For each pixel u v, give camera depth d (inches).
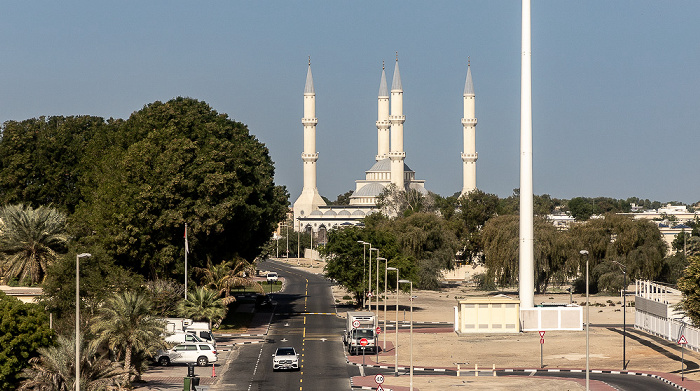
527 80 4490.7
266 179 5315.0
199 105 4987.7
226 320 4753.9
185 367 3275.1
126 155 4296.3
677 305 3580.2
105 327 2743.6
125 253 4200.3
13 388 2559.1
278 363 3179.1
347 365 3358.8
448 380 3014.3
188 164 4335.6
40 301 3238.2
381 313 5260.8
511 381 2989.7
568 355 3641.7
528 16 4517.7
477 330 4301.2
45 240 3718.0
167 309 3764.8
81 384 2310.5
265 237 5305.1
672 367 3321.9
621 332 4328.3
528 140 4500.5
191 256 4473.4
